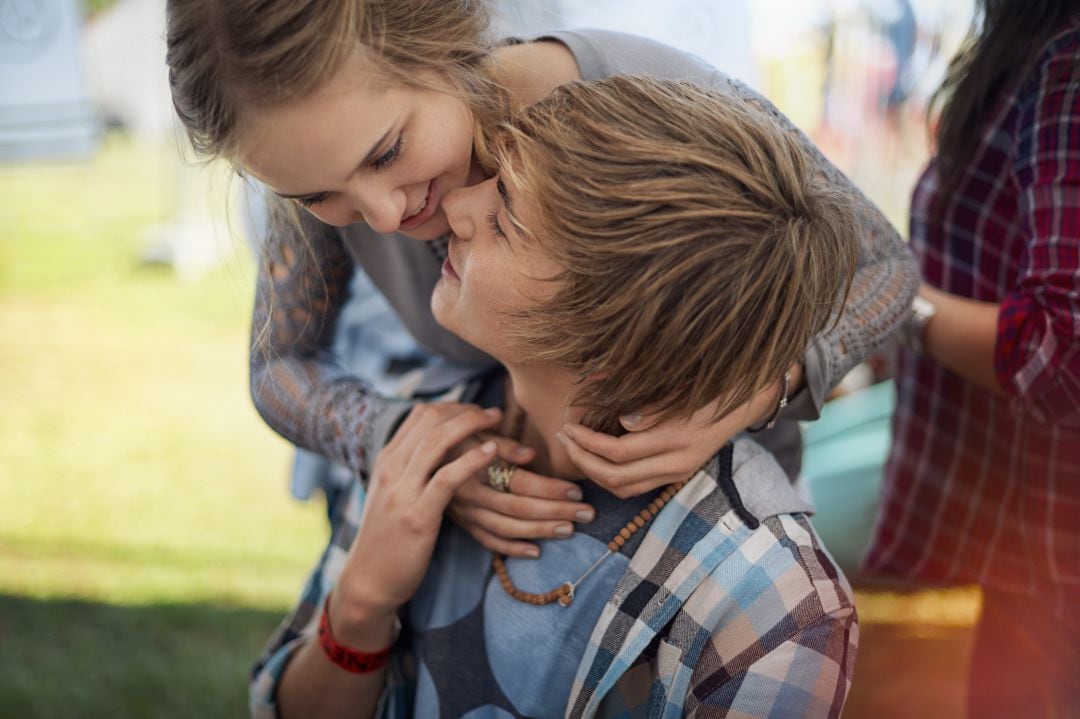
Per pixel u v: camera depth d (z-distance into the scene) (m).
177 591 3.12
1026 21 1.37
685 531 1.07
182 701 2.63
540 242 0.96
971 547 1.63
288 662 1.29
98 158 9.16
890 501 1.75
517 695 1.11
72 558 3.31
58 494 3.77
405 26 1.02
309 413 1.38
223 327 5.64
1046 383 1.34
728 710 1.00
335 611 1.20
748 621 1.02
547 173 0.96
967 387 1.57
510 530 1.12
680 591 1.04
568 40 1.16
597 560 1.09
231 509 3.67
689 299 0.92
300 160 1.01
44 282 6.28
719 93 1.03
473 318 1.03
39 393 4.72
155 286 6.26
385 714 1.27
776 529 1.05
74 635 2.89
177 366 5.07
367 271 1.39
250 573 3.22
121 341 5.39
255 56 0.96
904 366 1.69
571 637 1.09
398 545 1.14
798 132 1.19
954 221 1.53
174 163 6.71
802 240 0.95
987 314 1.46
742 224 0.93
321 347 1.48
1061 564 1.48
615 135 0.95
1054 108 1.32
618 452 1.03
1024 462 1.50
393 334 2.07
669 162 0.94
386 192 1.05
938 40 2.78
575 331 0.97
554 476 1.17
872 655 2.16
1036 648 1.58
